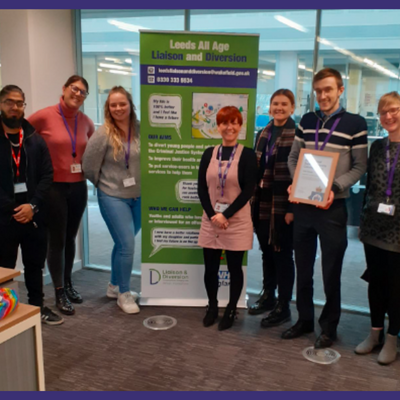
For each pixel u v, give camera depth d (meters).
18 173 2.68
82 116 3.35
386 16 3.34
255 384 2.31
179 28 3.88
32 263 2.91
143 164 3.12
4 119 2.58
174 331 2.93
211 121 3.04
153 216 3.22
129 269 3.25
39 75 3.59
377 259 2.56
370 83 3.49
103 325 3.01
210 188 2.81
